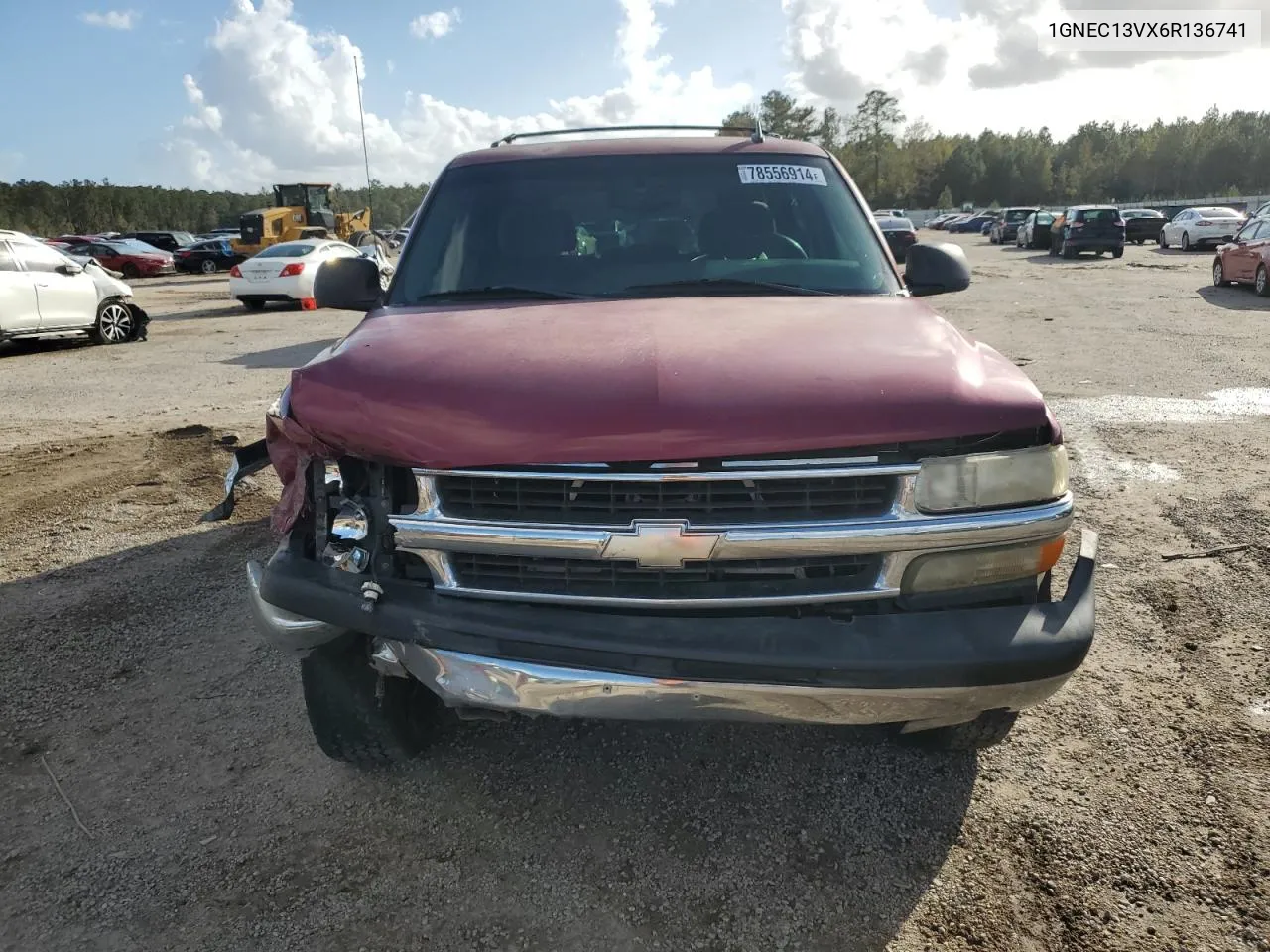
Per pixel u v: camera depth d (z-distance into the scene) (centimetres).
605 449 200
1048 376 851
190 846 254
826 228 333
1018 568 217
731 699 204
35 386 979
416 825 261
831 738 296
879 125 9469
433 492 214
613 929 222
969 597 216
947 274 333
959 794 268
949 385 212
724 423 200
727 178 345
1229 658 337
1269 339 1038
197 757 295
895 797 267
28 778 286
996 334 1133
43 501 561
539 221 329
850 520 205
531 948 217
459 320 267
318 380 227
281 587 232
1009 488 211
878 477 207
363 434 216
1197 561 421
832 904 228
